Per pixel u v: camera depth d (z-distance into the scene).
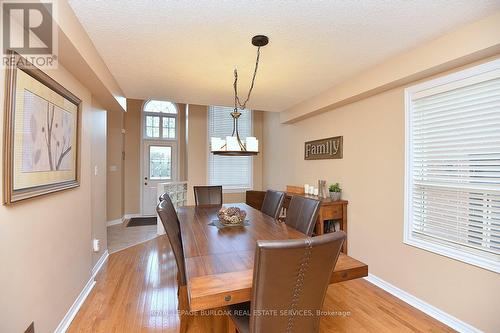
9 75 1.21
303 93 3.26
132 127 5.95
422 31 1.78
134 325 1.88
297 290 1.11
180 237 1.91
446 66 1.89
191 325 1.91
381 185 2.56
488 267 1.70
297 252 1.02
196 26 1.70
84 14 1.55
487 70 1.72
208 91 3.17
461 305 1.85
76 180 2.09
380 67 2.35
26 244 1.39
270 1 1.44
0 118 1.18
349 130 3.02
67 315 1.91
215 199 3.59
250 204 4.86
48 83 1.56
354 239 2.92
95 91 2.51
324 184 3.40
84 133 2.35
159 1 1.43
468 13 1.57
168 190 4.77
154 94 3.33
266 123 5.30
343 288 2.51
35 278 1.48
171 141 6.27
